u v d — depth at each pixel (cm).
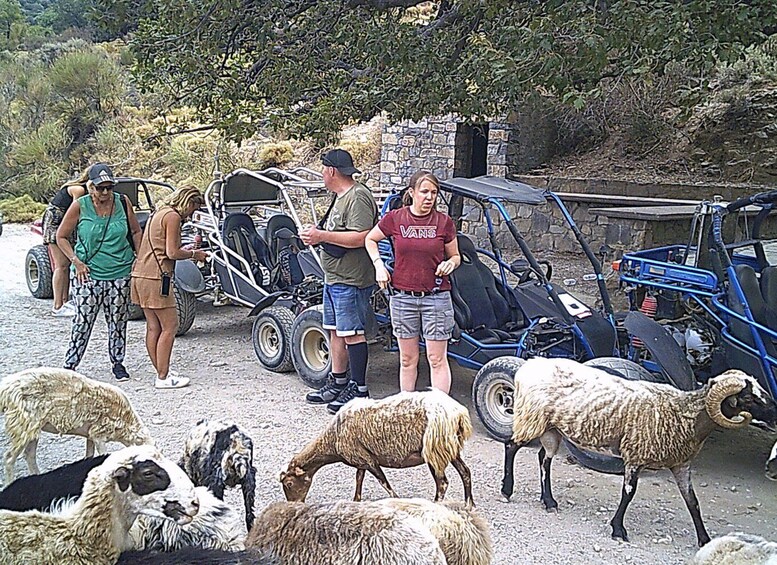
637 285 695
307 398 725
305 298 803
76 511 325
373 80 924
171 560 325
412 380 626
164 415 680
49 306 1099
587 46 646
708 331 645
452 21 901
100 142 2331
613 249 1315
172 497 333
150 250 729
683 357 575
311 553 338
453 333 661
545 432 519
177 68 941
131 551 340
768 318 614
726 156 1764
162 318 740
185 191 736
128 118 2477
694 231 663
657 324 595
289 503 367
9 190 2292
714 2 643
